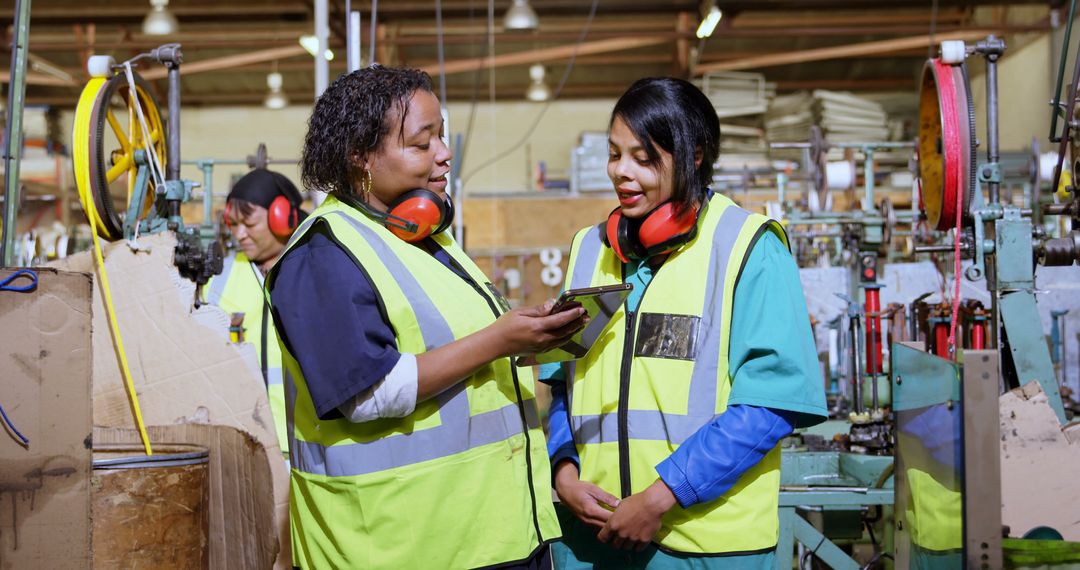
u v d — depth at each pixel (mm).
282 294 1438
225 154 11242
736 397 1553
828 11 9430
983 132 9586
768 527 1613
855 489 2223
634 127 1576
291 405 1544
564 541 1795
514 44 10172
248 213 2824
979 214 2391
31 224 7141
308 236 1463
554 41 10109
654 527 1542
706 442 1533
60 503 1561
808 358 1569
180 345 2207
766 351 1546
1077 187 2287
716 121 1635
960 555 1292
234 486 1977
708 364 1592
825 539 2287
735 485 1604
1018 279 2355
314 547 1515
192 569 1824
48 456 1554
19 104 2092
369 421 1455
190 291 2221
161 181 2408
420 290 1468
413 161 1479
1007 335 2357
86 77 9781
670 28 9773
